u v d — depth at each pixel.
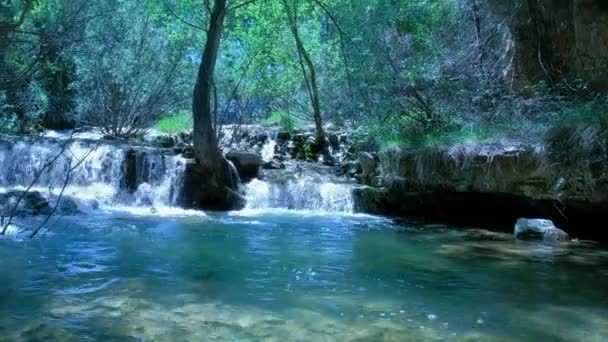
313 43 16.22
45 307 4.34
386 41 11.80
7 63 6.24
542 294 5.06
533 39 10.23
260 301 4.68
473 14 11.57
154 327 3.93
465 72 11.27
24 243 6.89
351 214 11.03
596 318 4.35
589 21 8.77
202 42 15.75
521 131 8.84
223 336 3.78
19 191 9.64
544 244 7.71
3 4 5.39
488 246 7.50
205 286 5.14
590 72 9.12
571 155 7.67
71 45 8.19
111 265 5.89
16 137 12.85
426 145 10.09
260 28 14.87
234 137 16.47
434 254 6.91
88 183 11.89
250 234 8.20
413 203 10.63
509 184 8.52
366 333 3.91
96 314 4.20
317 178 13.12
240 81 15.67
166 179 11.60
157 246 7.03
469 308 4.59
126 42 15.44
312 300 4.75
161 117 17.91
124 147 12.20
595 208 7.89
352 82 12.37
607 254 6.98
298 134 16.62
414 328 4.05
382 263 6.33
